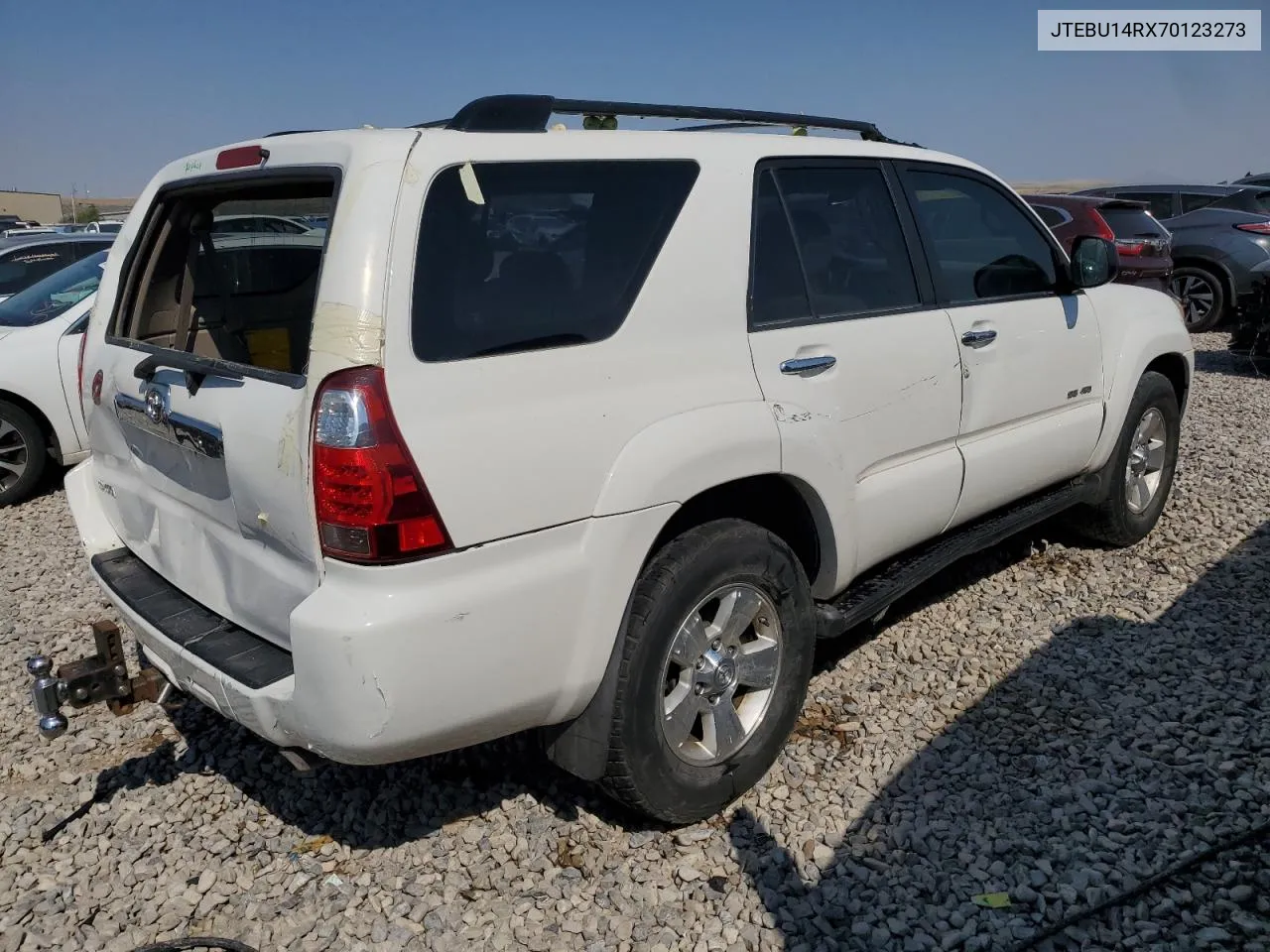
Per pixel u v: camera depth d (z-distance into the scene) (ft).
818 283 10.87
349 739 7.70
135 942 8.86
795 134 11.27
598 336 8.79
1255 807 10.01
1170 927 8.56
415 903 9.19
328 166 8.23
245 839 10.17
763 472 9.78
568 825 10.19
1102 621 14.32
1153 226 34.88
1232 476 20.77
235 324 11.60
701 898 9.14
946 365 12.09
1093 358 14.85
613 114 9.98
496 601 8.03
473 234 8.20
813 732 11.71
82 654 14.38
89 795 10.86
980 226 13.42
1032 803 10.25
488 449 7.93
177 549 10.01
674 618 9.23
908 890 9.16
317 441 7.57
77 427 22.98
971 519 13.41
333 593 7.71
